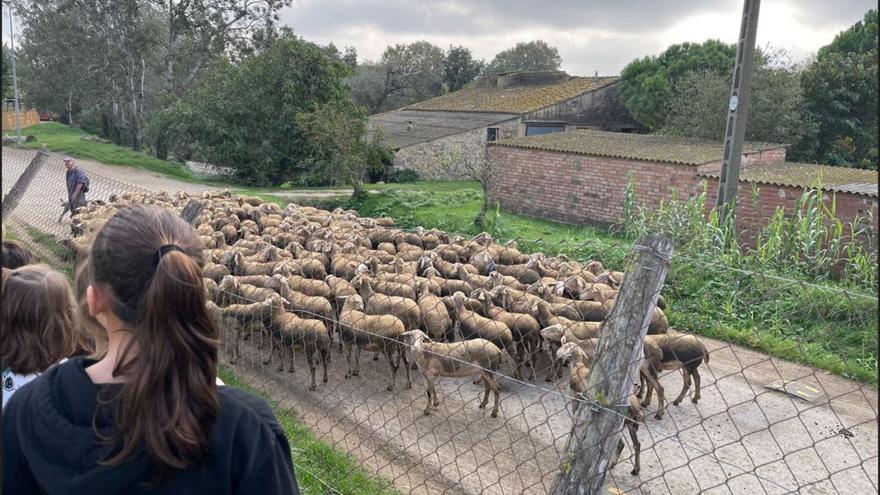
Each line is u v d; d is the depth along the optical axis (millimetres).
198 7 39469
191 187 29438
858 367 8484
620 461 6141
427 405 7648
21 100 60844
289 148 32438
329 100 31828
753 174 18453
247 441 1797
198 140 33281
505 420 6961
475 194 27062
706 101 29516
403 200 24547
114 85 44375
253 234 14258
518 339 8625
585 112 42656
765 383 8508
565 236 18734
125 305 1732
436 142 39062
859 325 9375
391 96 73750
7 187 23797
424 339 7715
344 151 29391
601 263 12391
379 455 6707
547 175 23344
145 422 1641
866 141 31578
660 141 25000
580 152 22109
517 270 11266
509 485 6148
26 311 2957
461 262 12242
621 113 43719
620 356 3359
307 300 9383
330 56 33625
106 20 39531
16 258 3855
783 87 29359
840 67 31859
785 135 30016
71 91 48125
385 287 9898
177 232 1843
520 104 42781
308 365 9258
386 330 8227
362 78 71312
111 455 1659
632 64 42000
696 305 11008
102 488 1647
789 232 13336
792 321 10062
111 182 24516
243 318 8922
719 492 6148
